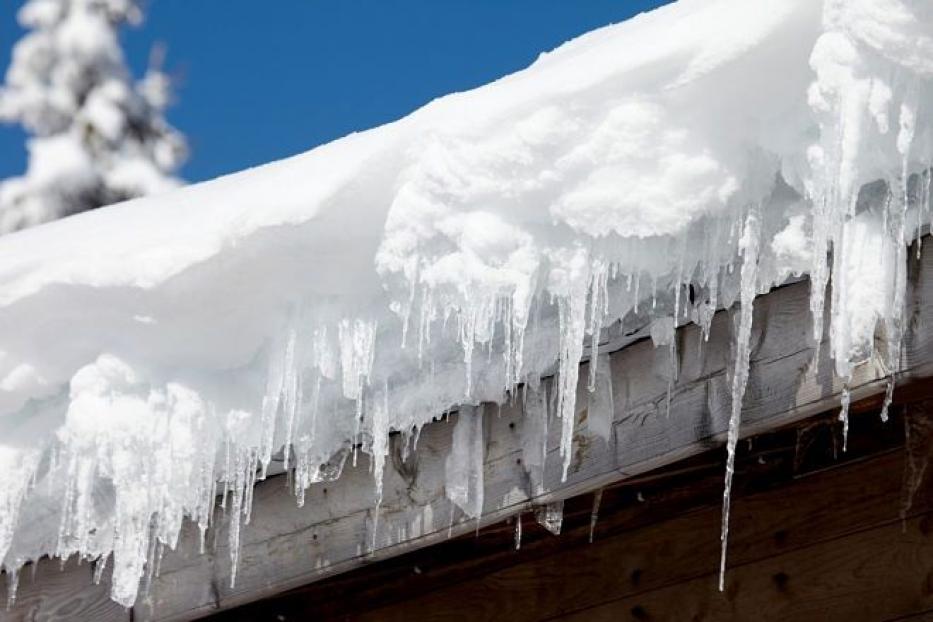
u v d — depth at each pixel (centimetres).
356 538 344
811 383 282
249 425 329
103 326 338
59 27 1830
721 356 297
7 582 394
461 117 295
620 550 380
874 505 350
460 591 398
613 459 309
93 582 386
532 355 309
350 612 409
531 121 286
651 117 277
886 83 251
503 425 327
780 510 362
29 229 468
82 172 1756
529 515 351
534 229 292
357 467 348
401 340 317
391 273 302
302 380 325
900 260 262
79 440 338
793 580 357
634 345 313
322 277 316
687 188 275
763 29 259
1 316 340
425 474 336
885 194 267
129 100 1827
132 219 382
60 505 359
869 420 335
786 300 291
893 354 269
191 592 367
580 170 283
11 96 1798
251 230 309
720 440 293
